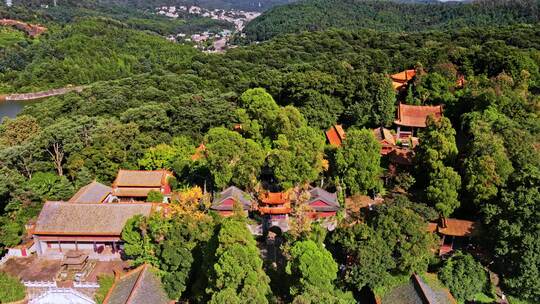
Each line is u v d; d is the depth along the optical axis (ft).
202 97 361.71
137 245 183.93
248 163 239.09
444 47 449.89
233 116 329.11
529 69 333.62
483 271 183.42
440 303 165.27
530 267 176.35
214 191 254.47
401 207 191.42
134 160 294.87
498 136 234.58
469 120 266.77
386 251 170.91
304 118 297.74
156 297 163.02
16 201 238.68
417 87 326.44
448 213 213.87
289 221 214.48
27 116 364.38
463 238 203.82
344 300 153.28
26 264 210.18
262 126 290.35
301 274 155.02
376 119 302.25
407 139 293.84
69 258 204.85
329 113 312.09
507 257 184.75
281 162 234.79
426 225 193.88
